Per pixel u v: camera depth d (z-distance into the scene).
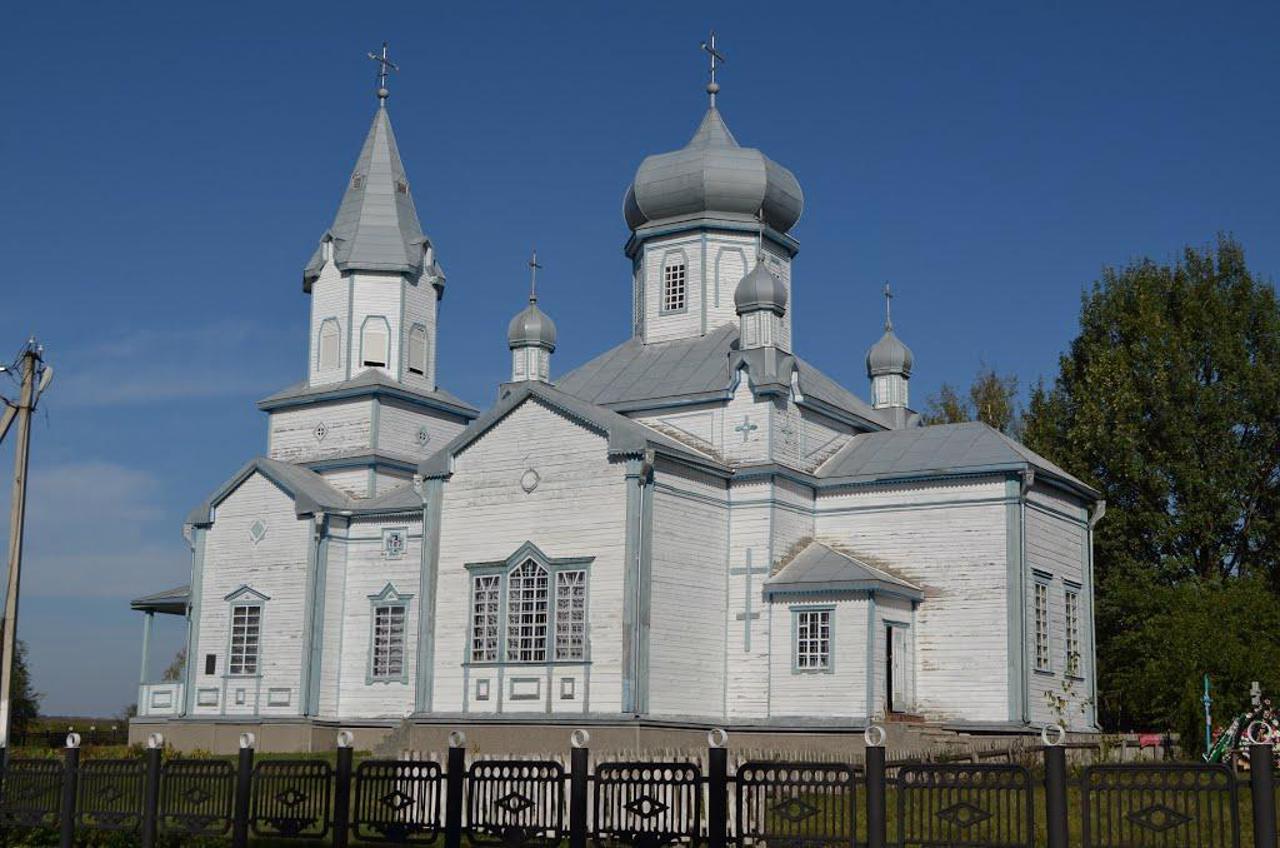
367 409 50.06
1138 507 55.16
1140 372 55.97
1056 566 42.59
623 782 21.22
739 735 40.09
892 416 50.41
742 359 42.88
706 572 40.78
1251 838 20.44
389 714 45.25
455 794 22.44
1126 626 52.69
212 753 45.84
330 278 51.69
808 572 40.62
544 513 40.34
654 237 49.56
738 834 19.95
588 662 38.81
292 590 46.69
